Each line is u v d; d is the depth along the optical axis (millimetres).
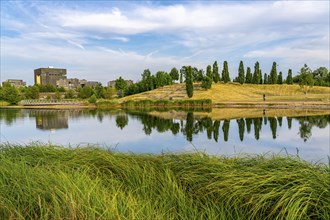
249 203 3068
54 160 4520
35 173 3385
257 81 76312
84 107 45469
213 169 3986
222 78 77812
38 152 5102
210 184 3535
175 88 72375
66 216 2426
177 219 2951
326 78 80125
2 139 13289
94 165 4219
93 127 18000
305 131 14734
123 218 2535
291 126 17000
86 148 5430
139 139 12742
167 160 4645
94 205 2619
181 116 26453
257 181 3277
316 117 22688
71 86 149625
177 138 12867
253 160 4254
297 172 3338
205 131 15320
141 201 3061
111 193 3217
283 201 2766
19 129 17266
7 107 44844
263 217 2941
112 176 3783
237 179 3396
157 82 76312
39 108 43094
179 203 3137
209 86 65062
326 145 10648
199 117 24953
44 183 3033
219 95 61094
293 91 66688
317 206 2713
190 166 4176
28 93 67375
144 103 45531
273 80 75688
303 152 9422
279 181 3213
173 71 86500
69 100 59625
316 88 67500
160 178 3811
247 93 65312
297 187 2906
